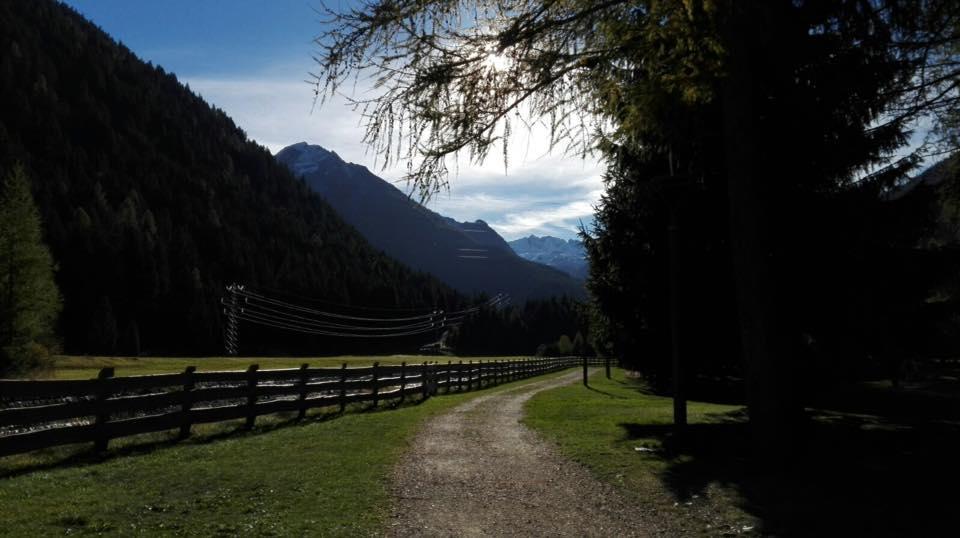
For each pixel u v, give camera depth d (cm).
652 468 860
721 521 619
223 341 9262
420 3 600
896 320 1355
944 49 723
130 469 800
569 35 664
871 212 1232
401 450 1038
